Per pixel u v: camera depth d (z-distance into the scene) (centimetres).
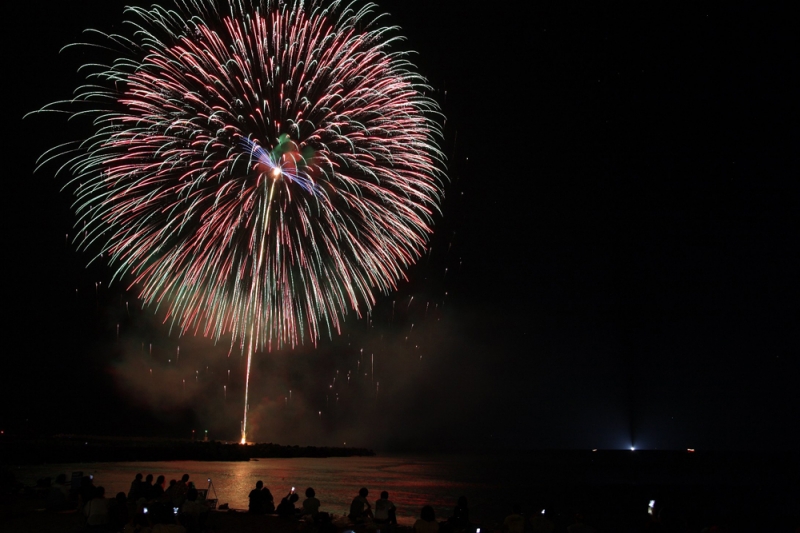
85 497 1706
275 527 1850
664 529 1919
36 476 3422
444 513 3073
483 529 1816
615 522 3350
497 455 17775
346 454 9588
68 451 4691
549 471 8956
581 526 1827
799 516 4012
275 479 4075
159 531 1405
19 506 2028
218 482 3669
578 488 5697
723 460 16712
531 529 1900
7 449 4378
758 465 13162
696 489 6106
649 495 5272
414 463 8762
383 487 4178
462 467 8531
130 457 5088
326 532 1705
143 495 1991
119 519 1616
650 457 19538
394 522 1883
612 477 8075
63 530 1631
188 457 5606
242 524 1894
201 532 1673
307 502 1959
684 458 18575
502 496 4391
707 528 1880
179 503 1905
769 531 3356
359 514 1880
